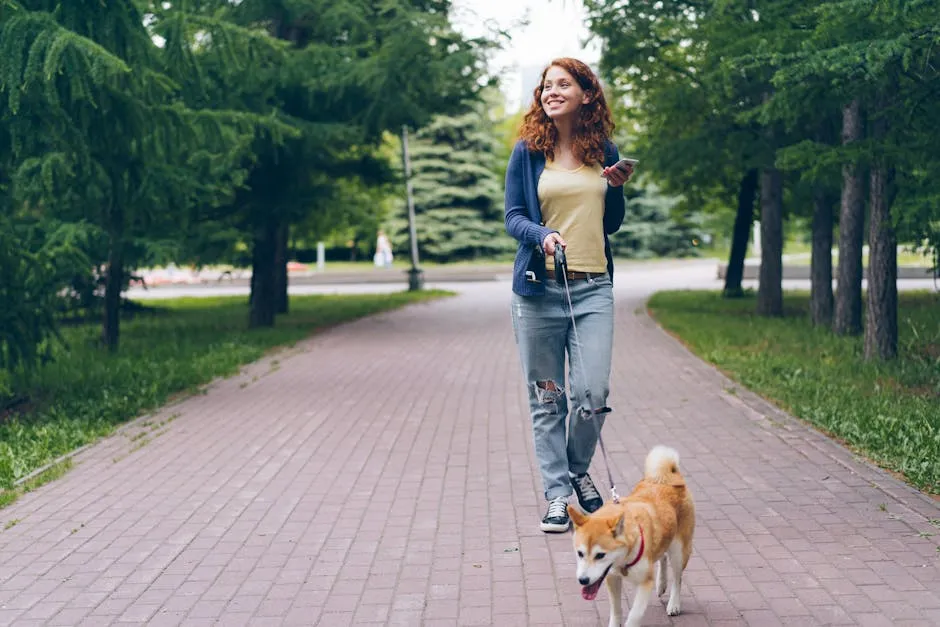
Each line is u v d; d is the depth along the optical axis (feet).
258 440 28.12
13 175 32.01
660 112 63.26
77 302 62.54
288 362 46.65
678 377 38.55
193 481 23.49
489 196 168.04
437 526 19.30
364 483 22.91
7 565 17.61
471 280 134.82
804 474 22.61
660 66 63.82
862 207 50.26
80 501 21.89
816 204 58.54
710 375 38.91
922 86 29.68
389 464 24.77
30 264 33.83
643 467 23.85
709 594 15.23
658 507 13.44
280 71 54.70
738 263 87.45
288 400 35.24
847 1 26.37
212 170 47.01
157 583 16.52
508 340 55.72
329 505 21.08
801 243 199.41
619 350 48.44
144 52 32.83
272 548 18.24
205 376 40.81
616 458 24.85
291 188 60.39
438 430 29.09
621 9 60.54
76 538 19.13
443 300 93.30
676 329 57.26
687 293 93.66
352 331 62.39
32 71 27.84
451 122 164.45
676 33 60.23
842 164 33.40
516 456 25.32
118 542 18.83
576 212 17.94
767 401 32.48
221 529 19.52
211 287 133.80
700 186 81.56
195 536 19.11
